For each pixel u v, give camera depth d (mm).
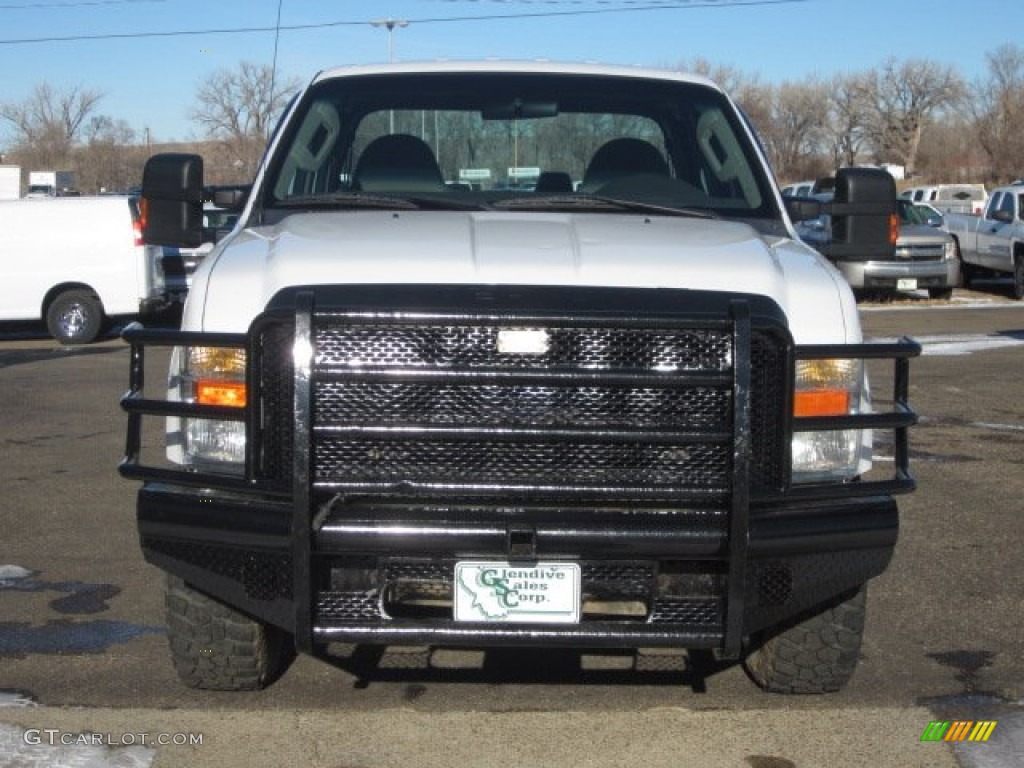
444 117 5707
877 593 6195
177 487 4141
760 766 4285
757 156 5570
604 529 3822
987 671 5172
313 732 4535
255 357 3896
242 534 3961
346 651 5344
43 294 17797
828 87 69062
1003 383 12953
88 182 59375
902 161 69062
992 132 64375
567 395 3867
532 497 3838
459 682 5027
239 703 4785
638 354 3859
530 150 5641
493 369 3809
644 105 5766
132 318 19484
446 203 5137
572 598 3906
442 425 3809
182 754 4340
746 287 4125
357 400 3867
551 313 3797
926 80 69000
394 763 4297
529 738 4500
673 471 3885
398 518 3852
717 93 5859
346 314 3801
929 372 13695
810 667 4668
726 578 3932
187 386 4184
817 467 4137
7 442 10008
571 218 4906
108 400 12188
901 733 4547
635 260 4207
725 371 3826
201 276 4320
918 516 7668
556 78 5805
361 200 5137
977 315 20609
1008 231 23844
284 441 3943
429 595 4043
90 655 5293
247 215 5172
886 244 5145
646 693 4918
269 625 4723
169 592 4574
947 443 9906
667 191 5453
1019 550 6945
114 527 7391
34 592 6168
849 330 4223
